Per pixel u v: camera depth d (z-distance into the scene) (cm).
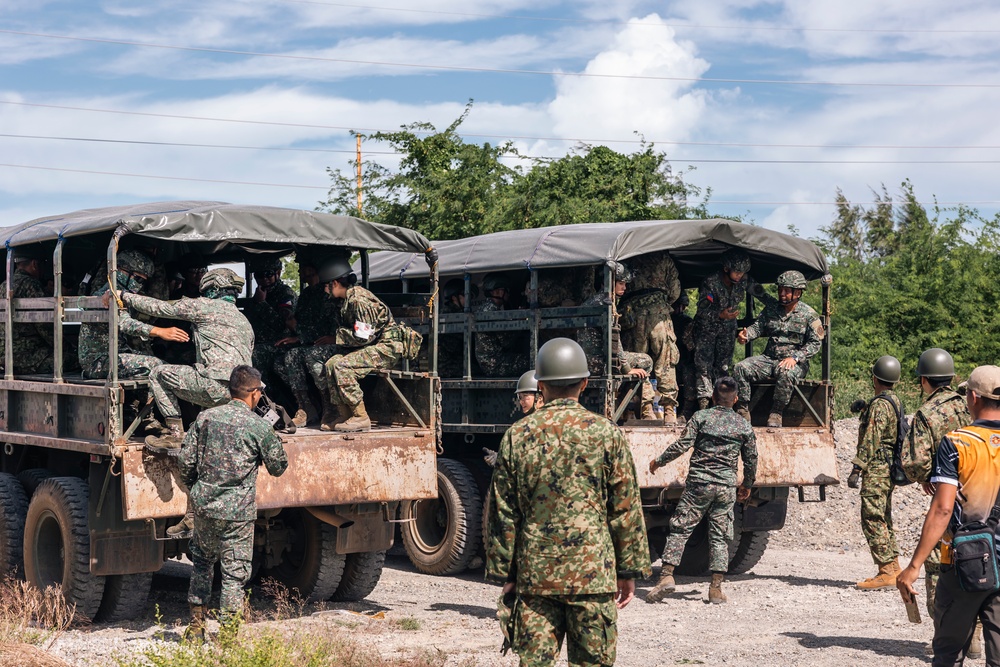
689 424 894
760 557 1070
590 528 436
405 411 884
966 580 484
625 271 940
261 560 917
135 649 659
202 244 954
